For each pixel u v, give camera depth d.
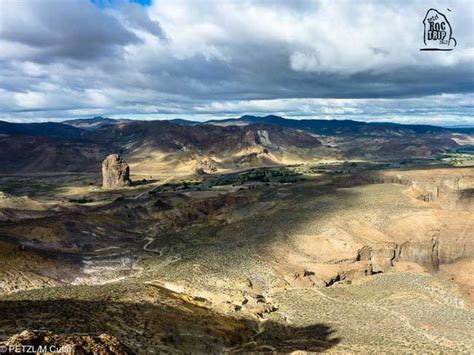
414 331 87.56
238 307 94.44
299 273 118.94
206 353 65.75
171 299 88.94
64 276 106.94
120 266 123.69
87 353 35.72
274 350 70.94
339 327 87.00
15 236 126.44
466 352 76.31
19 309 68.69
